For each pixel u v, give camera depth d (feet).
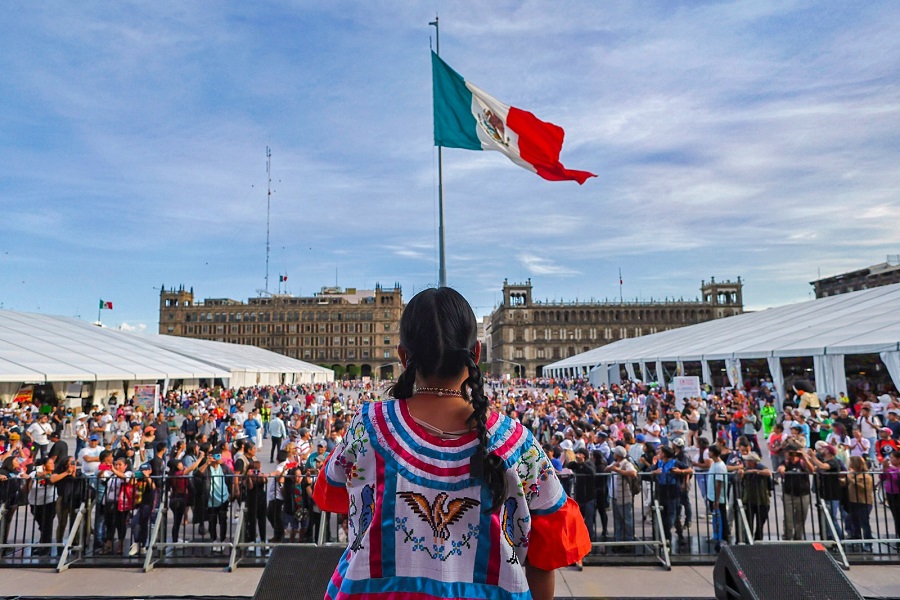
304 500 32.63
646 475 31.48
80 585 25.38
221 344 285.23
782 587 15.81
